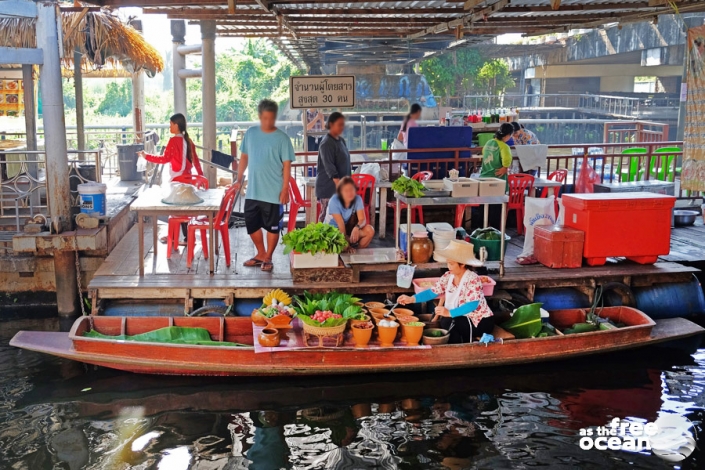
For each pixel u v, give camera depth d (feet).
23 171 36.63
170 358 23.21
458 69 92.89
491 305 26.81
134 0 29.84
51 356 25.49
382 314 24.72
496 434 19.93
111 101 115.03
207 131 41.73
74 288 30.55
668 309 28.68
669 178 45.96
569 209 29.32
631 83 101.86
